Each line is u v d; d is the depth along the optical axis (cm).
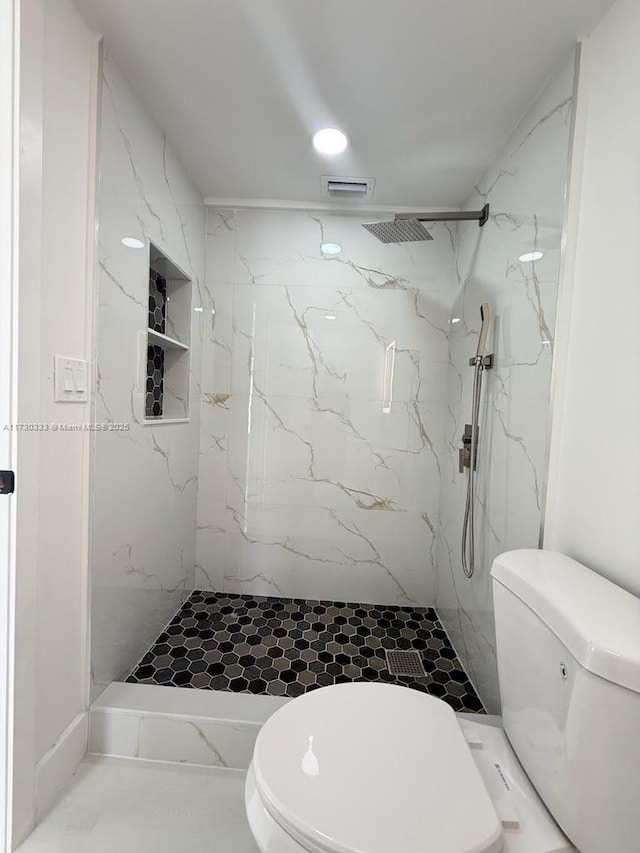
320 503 199
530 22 95
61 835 94
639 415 79
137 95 124
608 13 91
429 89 116
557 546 104
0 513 86
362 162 153
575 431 98
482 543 143
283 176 166
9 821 89
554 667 70
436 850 57
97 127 106
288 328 195
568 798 65
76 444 107
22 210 83
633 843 59
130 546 137
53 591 101
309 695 87
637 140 82
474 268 163
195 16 97
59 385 99
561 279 103
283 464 199
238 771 113
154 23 100
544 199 112
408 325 193
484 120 128
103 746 115
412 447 196
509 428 127
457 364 180
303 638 167
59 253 97
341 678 143
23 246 83
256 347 196
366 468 197
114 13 98
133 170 125
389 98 121
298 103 125
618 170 87
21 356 85
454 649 164
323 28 98
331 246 192
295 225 191
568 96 102
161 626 165
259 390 197
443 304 191
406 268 191
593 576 83
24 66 81
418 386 194
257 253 193
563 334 103
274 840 62
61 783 104
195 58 110
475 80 112
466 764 72
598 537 89
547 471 106
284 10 94
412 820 61
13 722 88
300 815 61
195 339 188
